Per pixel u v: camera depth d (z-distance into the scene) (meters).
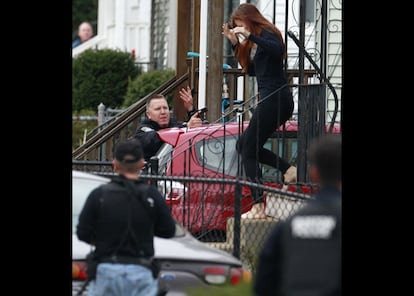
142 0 105.38
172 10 94.50
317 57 51.50
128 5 106.19
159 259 26.55
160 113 43.88
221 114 49.28
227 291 22.06
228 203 36.53
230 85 52.44
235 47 38.00
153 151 40.94
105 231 25.97
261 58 37.16
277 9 63.41
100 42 110.69
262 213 35.31
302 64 38.62
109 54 93.06
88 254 26.48
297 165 36.94
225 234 36.72
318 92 36.16
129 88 85.44
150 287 25.98
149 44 103.50
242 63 38.19
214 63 49.31
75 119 81.25
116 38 106.06
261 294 20.77
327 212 20.81
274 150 41.50
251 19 37.28
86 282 26.09
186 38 54.62
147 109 44.28
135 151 26.19
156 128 43.88
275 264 20.77
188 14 54.53
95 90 92.44
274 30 37.25
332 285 20.61
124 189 26.17
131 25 105.81
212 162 39.19
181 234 28.36
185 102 47.66
